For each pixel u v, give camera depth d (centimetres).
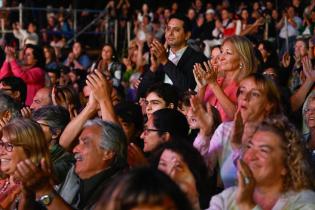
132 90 1513
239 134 699
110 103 779
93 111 792
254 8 2145
